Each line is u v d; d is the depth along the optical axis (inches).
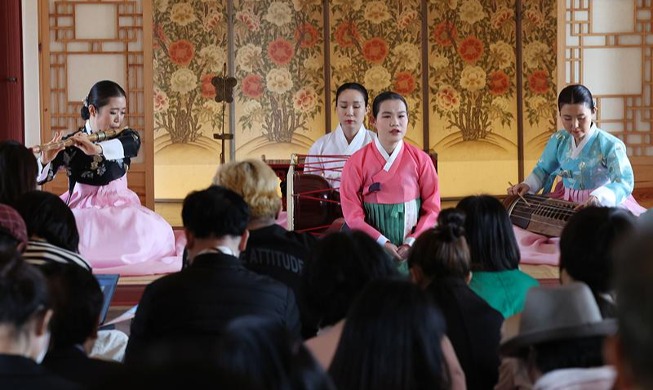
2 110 367.9
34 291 84.2
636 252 49.5
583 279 117.3
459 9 441.4
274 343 68.9
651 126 418.3
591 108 264.5
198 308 121.1
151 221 262.7
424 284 128.7
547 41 442.9
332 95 440.1
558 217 255.1
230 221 128.3
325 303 116.8
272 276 147.8
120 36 396.8
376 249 118.0
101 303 107.4
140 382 48.1
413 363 90.6
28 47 379.2
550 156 274.8
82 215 256.5
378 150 224.8
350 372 90.4
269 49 438.6
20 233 135.9
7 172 185.6
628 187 257.6
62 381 82.4
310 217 247.4
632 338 49.1
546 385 92.4
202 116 436.8
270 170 156.5
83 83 394.9
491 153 447.5
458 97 443.8
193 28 434.0
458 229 128.0
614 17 416.8
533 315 104.7
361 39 439.2
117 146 256.1
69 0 392.5
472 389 124.3
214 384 48.2
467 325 124.3
